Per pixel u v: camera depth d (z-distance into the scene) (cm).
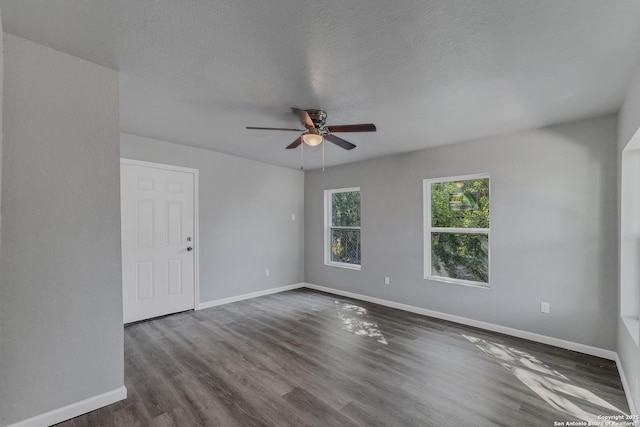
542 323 298
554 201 292
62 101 177
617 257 259
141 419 182
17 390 163
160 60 185
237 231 452
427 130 313
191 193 401
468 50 170
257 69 195
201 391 213
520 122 286
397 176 420
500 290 325
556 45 164
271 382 226
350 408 195
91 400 188
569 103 241
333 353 275
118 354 199
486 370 244
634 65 182
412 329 336
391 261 425
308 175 552
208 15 143
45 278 172
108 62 187
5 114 159
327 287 514
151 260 367
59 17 145
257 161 479
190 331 329
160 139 363
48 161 173
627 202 237
